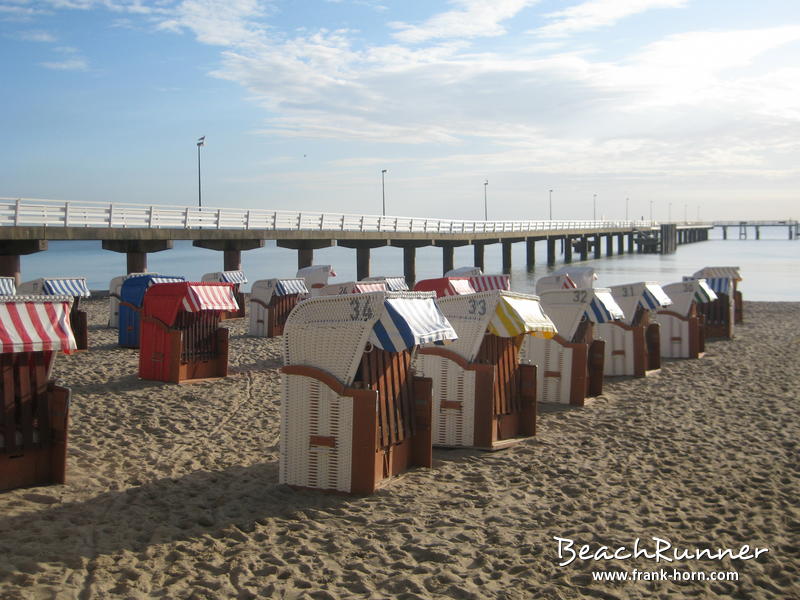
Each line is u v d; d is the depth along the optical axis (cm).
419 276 5000
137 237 2591
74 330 1453
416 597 460
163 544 535
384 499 634
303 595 461
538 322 823
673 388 1206
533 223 6081
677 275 4888
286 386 657
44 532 544
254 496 640
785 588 493
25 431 636
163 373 1137
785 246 11881
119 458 743
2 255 2269
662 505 648
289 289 1764
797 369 1398
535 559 527
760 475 737
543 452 808
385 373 676
